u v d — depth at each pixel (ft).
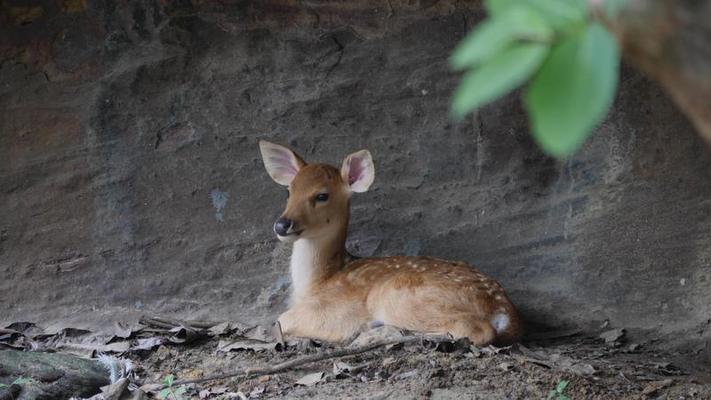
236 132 37.40
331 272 35.29
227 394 28.12
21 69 37.32
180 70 37.29
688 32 7.77
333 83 37.09
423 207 37.04
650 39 7.89
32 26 37.22
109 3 37.06
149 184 37.58
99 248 37.78
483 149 36.58
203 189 37.52
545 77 7.59
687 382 30.04
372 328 33.71
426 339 31.32
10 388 27.22
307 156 37.27
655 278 34.99
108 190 37.58
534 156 36.27
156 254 37.68
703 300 34.37
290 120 37.29
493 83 7.68
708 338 33.88
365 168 34.81
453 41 36.45
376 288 33.96
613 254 35.42
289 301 37.11
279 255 37.42
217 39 37.27
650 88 34.99
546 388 27.89
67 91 37.32
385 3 36.63
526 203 36.40
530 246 36.35
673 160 34.91
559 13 7.72
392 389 27.78
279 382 29.07
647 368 31.48
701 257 34.60
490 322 32.48
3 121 37.37
